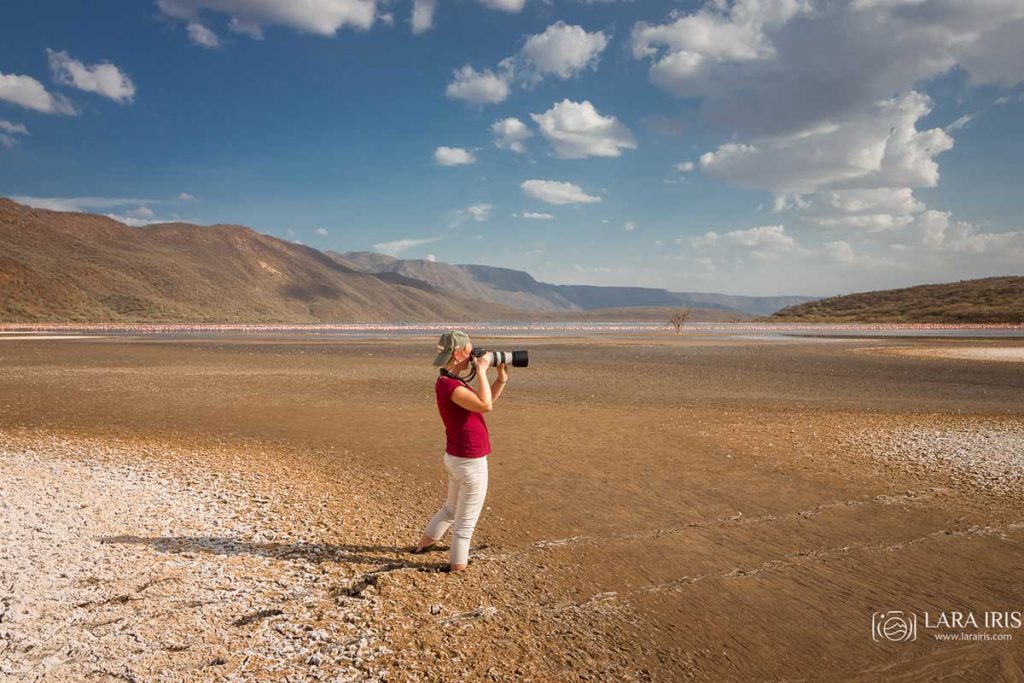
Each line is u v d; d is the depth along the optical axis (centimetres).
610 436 1078
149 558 488
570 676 361
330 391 1727
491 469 846
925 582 500
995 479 792
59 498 625
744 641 410
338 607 429
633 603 459
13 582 428
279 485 739
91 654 350
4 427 1092
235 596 434
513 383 1980
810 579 505
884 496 722
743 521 639
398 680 343
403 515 650
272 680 336
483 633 406
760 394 1723
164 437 1035
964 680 370
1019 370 2497
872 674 375
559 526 621
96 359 2934
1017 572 518
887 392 1783
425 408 1414
